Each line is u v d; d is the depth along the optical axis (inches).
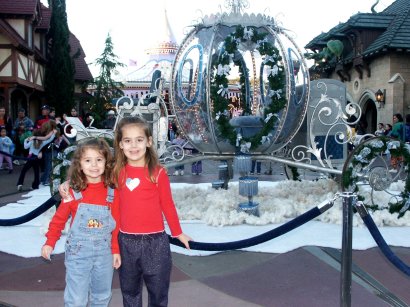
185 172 598.5
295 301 167.5
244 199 304.7
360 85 1092.5
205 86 281.1
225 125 278.7
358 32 1046.4
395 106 963.3
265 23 290.5
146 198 134.9
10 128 686.5
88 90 1207.6
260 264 205.8
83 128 296.7
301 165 301.0
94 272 136.7
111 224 136.3
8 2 858.1
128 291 141.2
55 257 217.6
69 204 136.3
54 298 172.1
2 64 799.7
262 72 306.5
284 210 279.6
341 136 311.6
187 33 296.0
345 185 263.3
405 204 266.4
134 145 133.6
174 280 189.3
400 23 981.8
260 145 292.2
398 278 188.5
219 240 234.7
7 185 465.1
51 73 987.9
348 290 140.6
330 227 262.1
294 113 297.6
